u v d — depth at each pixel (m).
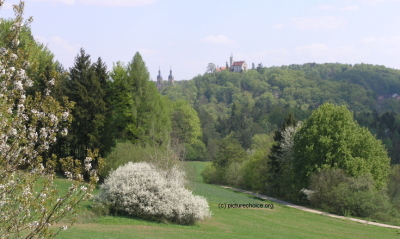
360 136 57.00
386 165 57.72
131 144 46.53
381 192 51.34
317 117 58.25
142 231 24.73
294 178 59.53
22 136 8.91
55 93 39.25
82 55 46.12
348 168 53.47
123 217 29.12
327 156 54.53
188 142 112.69
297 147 58.72
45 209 8.59
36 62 9.63
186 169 45.00
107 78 50.75
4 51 8.71
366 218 47.44
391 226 42.75
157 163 37.41
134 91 51.84
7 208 8.62
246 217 38.84
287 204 57.22
